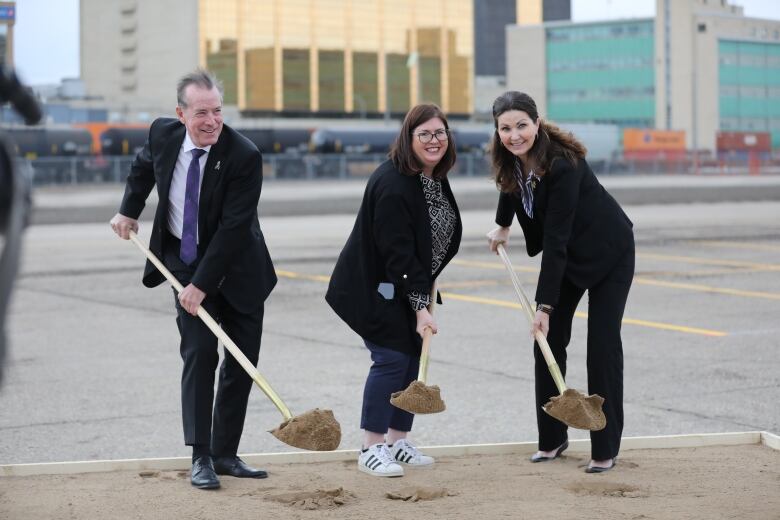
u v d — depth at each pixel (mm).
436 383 8961
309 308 13883
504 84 158625
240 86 135375
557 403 5336
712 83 131375
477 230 27719
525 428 7371
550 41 142500
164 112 106438
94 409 8070
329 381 9078
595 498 5145
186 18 131750
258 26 136125
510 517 4766
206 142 5582
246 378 5805
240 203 5648
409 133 5695
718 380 9023
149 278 5895
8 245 2186
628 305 13914
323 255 21266
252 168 5695
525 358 10148
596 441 5734
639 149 96125
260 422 7652
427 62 149500
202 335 5586
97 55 140375
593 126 93375
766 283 16234
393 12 146500
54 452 6789
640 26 135875
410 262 5676
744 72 133750
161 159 5738
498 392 8594
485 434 7207
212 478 5430
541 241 6250
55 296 15227
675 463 5938
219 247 5547
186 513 4918
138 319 12984
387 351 5797
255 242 5863
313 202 43438
